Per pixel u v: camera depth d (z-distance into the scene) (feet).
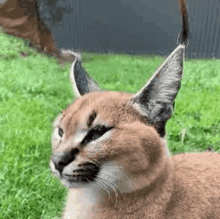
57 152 1.96
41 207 2.65
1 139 3.48
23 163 2.97
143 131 1.97
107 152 1.93
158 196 2.01
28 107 4.76
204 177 2.17
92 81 2.37
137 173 1.95
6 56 9.26
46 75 7.52
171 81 2.00
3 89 5.51
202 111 4.68
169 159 2.15
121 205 2.01
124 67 10.67
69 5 14.43
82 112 1.99
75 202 2.12
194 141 3.72
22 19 12.44
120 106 2.01
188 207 2.05
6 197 2.68
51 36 13.43
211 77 7.68
